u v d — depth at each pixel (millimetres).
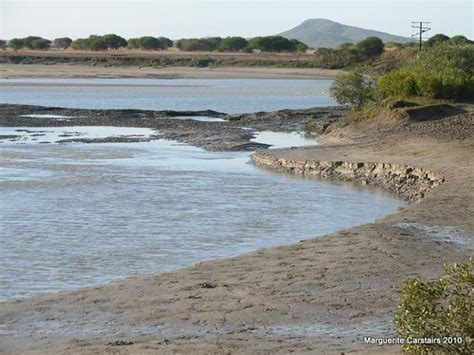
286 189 30078
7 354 11656
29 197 27547
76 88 106625
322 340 11953
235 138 46656
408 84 53500
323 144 42625
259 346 11672
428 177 30328
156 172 33719
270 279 15508
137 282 15602
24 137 46500
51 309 13930
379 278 15438
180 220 24219
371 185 31312
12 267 18625
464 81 54000
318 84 124688
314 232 22844
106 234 22188
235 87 113625
